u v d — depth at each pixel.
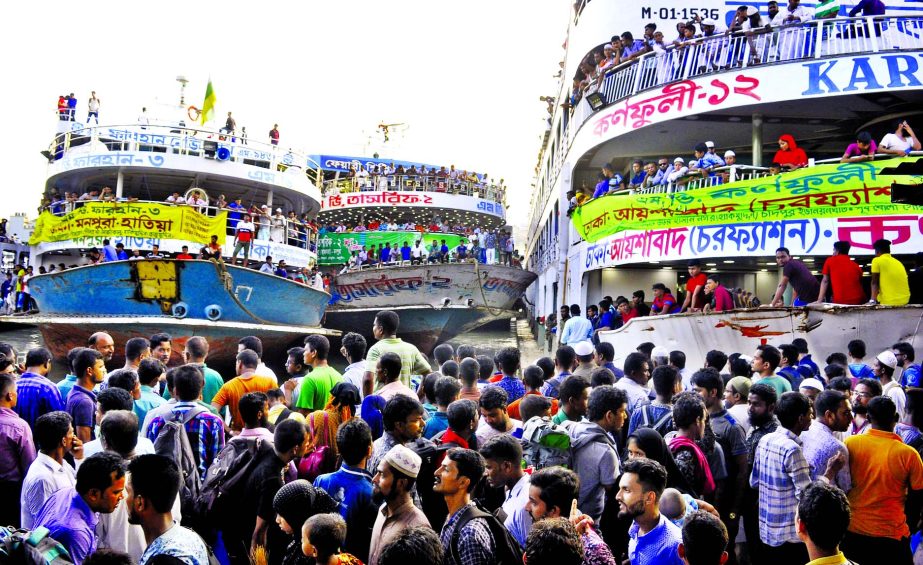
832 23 13.84
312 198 22.69
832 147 17.91
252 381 6.83
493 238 27.70
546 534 2.99
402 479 3.83
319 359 7.03
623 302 15.20
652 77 15.95
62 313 16.47
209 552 3.67
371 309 22.00
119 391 5.36
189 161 19.56
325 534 3.30
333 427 5.88
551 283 24.30
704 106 14.84
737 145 17.94
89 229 18.19
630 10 18.03
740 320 11.34
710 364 8.09
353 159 32.16
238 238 17.98
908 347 8.80
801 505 3.46
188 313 15.93
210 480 4.78
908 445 4.99
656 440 4.57
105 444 4.57
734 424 5.50
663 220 13.59
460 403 4.98
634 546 3.86
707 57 15.03
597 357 8.86
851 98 14.34
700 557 3.24
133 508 3.54
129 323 15.47
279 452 4.65
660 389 5.86
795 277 10.95
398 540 2.95
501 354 7.18
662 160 15.88
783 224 12.82
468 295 22.42
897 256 12.90
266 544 4.55
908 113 15.09
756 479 5.04
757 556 5.21
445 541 3.61
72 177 20.62
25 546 3.22
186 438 5.29
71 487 4.29
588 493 4.77
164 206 18.09
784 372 8.03
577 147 18.98
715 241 13.37
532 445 4.87
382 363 6.41
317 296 18.22
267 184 20.86
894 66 13.33
